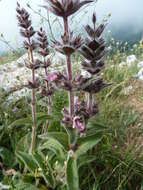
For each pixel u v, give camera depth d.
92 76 0.28
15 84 0.50
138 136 0.38
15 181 0.30
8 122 0.40
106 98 0.45
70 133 0.27
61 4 0.25
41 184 0.31
